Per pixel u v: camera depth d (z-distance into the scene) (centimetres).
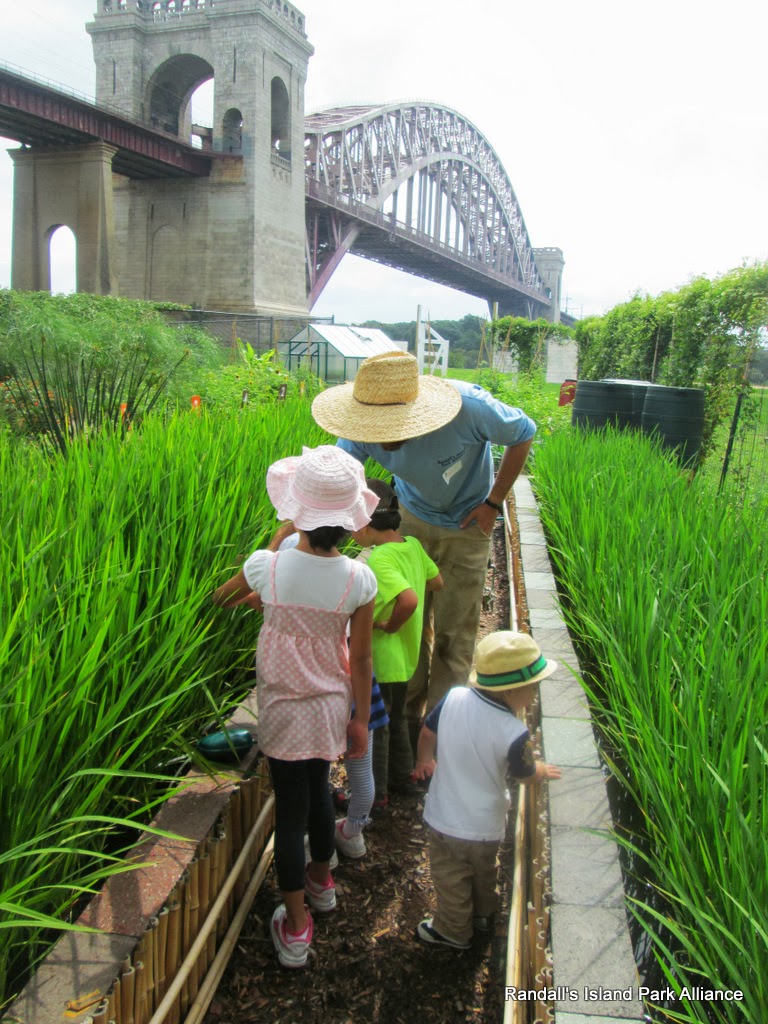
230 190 5116
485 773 260
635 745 284
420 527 391
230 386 1397
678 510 452
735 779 194
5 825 195
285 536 312
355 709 272
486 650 262
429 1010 246
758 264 905
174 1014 219
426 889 301
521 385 1564
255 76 5050
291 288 5550
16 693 203
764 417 912
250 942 268
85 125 4084
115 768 225
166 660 248
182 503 348
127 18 5266
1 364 1098
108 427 562
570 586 429
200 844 235
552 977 187
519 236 13488
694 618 327
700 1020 169
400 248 8531
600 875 215
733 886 181
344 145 7244
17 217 4412
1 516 304
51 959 191
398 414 329
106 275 4272
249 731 300
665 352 1231
